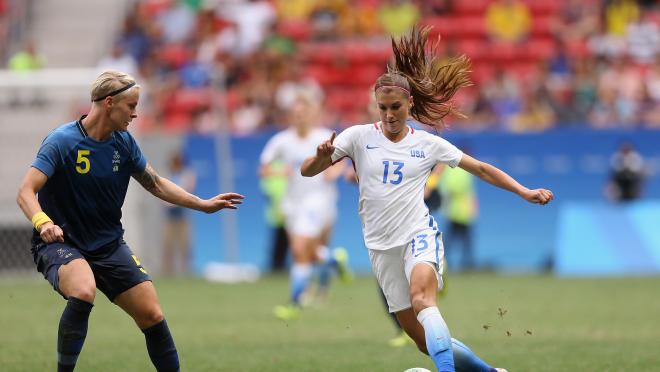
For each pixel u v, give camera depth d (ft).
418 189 79.36
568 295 184.03
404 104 78.18
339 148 80.07
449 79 83.97
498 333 130.41
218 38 307.99
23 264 226.17
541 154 244.83
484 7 325.42
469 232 238.89
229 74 286.05
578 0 331.57
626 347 114.32
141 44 304.09
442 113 84.58
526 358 105.09
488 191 243.19
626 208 243.60
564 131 245.24
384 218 78.89
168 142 237.45
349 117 289.74
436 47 85.71
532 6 329.31
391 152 79.46
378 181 79.15
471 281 215.72
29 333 131.03
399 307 79.46
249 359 104.78
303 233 153.69
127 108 77.10
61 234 73.26
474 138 244.22
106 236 78.64
